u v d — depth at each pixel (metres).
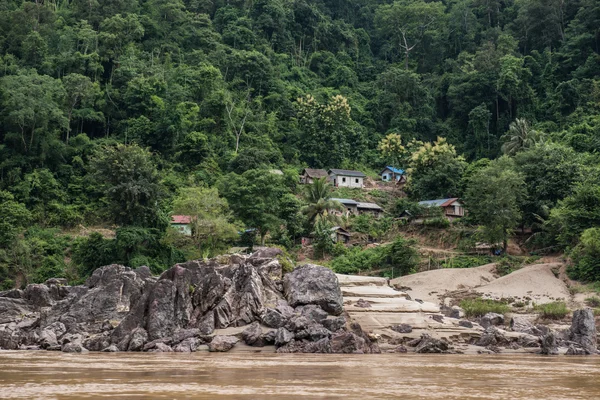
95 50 154.75
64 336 53.25
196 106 146.12
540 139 130.00
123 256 91.25
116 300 56.81
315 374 34.59
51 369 36.03
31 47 148.62
